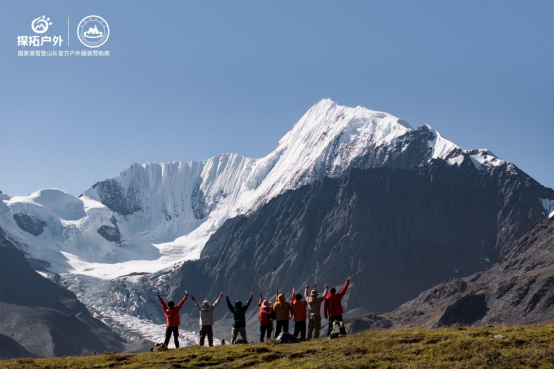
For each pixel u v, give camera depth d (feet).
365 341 128.06
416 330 139.54
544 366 101.30
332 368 110.42
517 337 118.32
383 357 114.73
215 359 127.24
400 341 125.29
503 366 103.09
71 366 129.29
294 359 120.98
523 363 104.01
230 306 150.82
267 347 132.87
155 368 122.62
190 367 123.34
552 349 106.93
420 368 104.88
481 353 109.91
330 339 135.64
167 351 142.10
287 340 139.85
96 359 136.77
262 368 116.57
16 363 131.75
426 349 117.50
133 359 134.62
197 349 140.05
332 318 141.18
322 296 144.56
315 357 120.37
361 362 112.37
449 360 109.50
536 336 119.24
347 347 123.75
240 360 124.77
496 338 118.93
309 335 144.66
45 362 134.82
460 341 118.52
